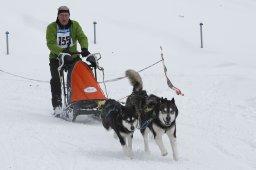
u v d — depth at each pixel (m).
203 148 9.02
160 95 14.32
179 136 9.96
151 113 8.32
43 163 7.60
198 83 16.27
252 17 31.91
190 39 27.05
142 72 18.91
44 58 23.05
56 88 11.74
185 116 11.95
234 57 22.05
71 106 10.89
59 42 11.66
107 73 18.83
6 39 24.59
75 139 9.41
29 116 11.66
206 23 30.05
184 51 25.19
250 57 21.88
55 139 9.32
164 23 29.70
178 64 20.88
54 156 8.07
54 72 11.70
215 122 11.28
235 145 9.21
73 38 11.80
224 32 28.34
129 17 30.50
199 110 12.62
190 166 7.74
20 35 27.30
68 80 11.03
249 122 11.23
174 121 8.13
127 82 17.14
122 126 8.12
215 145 9.29
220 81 16.27
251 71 18.38
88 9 31.59
